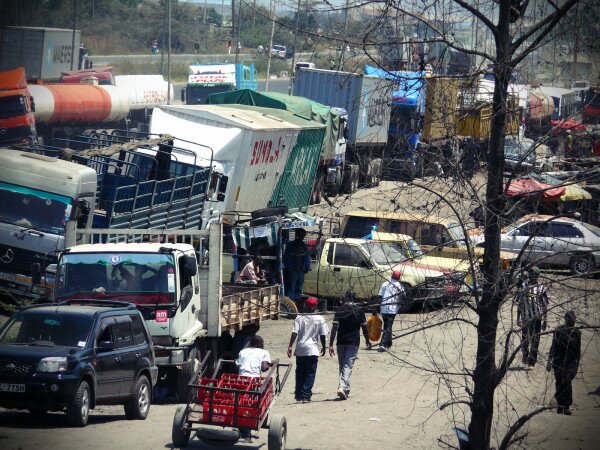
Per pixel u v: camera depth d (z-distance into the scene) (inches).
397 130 807.1
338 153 3521.2
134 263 1387.8
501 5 777.6
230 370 1395.2
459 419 1286.9
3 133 3361.2
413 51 796.6
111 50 7711.6
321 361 1779.0
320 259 2154.3
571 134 776.3
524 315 798.5
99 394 1167.6
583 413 1325.0
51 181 1760.6
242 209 2490.2
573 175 776.3
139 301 1370.6
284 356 1765.5
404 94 799.1
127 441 1067.3
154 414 1310.3
